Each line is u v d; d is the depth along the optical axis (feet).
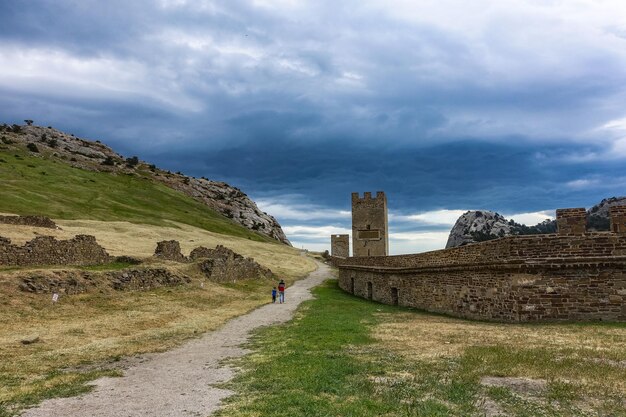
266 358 47.96
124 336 63.93
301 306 111.04
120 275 100.83
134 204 459.32
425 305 105.60
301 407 29.45
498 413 28.50
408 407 29.25
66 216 315.17
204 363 47.21
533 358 43.11
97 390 36.42
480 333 61.16
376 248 246.88
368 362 43.45
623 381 35.17
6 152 513.45
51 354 50.57
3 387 37.14
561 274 71.00
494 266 76.84
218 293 122.62
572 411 28.76
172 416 28.99
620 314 68.54
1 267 90.07
